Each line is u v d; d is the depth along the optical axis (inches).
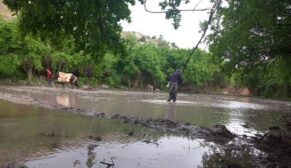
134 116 617.9
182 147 384.5
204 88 3206.2
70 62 2084.2
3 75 1925.4
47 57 2021.4
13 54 1801.2
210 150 381.1
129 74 2696.9
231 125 585.3
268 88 2623.0
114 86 2524.6
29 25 376.2
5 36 1734.7
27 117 517.3
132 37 2810.0
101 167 286.7
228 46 834.8
